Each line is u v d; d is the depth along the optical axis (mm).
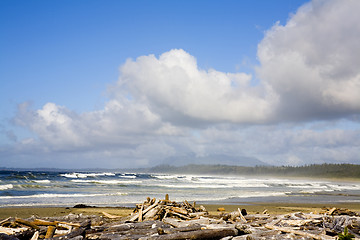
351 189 62781
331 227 10250
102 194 28438
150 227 9820
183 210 12000
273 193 39062
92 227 9281
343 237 6426
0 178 45625
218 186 52969
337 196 38219
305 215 12055
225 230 8516
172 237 7715
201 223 10133
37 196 25297
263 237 8109
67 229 8695
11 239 6754
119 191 32875
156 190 35906
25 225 8773
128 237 7930
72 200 23266
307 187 64188
